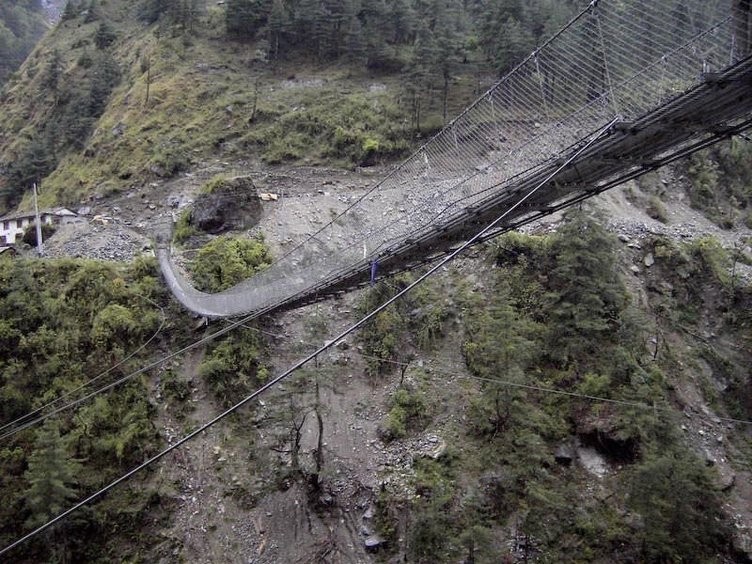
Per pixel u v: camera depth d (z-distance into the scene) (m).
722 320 26.75
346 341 26.58
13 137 56.84
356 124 41.56
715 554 19.11
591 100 11.94
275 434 22.72
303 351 25.97
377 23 49.34
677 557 18.55
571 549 19.06
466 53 43.56
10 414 22.31
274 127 42.28
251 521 20.45
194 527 20.22
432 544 18.70
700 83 9.84
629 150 11.72
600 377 22.30
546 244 26.55
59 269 27.03
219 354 24.77
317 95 44.72
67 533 19.34
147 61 50.28
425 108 42.00
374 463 21.78
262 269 28.44
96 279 26.53
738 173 37.00
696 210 34.31
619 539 19.20
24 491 19.52
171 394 23.62
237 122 43.16
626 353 22.77
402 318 26.72
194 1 54.09
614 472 20.83
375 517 20.28
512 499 19.98
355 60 48.72
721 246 29.56
